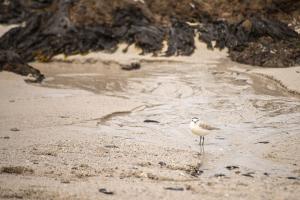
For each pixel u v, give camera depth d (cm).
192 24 6556
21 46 6581
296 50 5588
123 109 3391
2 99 3688
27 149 2264
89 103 3544
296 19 6800
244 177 1917
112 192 1608
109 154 2220
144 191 1638
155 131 2839
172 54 6028
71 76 5047
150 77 4862
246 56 5597
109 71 5391
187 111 3394
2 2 8275
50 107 3372
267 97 3862
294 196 1625
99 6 6600
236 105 3575
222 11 6656
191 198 1577
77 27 6531
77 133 2684
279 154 2319
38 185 1656
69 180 1752
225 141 2614
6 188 1608
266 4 6781
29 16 7919
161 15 6638
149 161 2120
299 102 3675
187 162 2139
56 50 6406
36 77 4753
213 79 4675
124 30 6462
